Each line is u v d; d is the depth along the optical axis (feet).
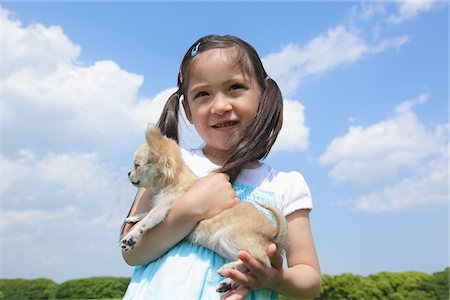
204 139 2.12
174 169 2.15
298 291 1.86
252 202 2.03
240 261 1.77
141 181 2.21
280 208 2.08
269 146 2.14
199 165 2.27
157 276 1.82
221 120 2.04
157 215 1.97
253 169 2.20
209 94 2.06
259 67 2.19
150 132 2.19
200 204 1.90
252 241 1.84
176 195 2.07
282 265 1.77
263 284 1.72
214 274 1.82
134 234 1.95
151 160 2.19
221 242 1.87
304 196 2.14
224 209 1.94
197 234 1.92
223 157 2.26
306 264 1.98
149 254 1.92
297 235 2.04
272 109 2.14
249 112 2.08
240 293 1.66
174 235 1.89
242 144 2.04
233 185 2.11
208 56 2.06
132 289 1.91
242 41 2.19
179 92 2.40
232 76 2.04
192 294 1.74
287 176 2.20
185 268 1.81
